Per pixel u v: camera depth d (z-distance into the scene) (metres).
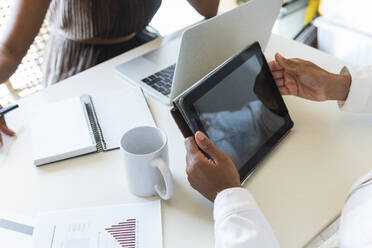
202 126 0.57
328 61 0.99
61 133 0.71
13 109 0.77
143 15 1.15
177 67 0.70
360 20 1.51
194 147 0.55
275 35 1.13
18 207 0.58
